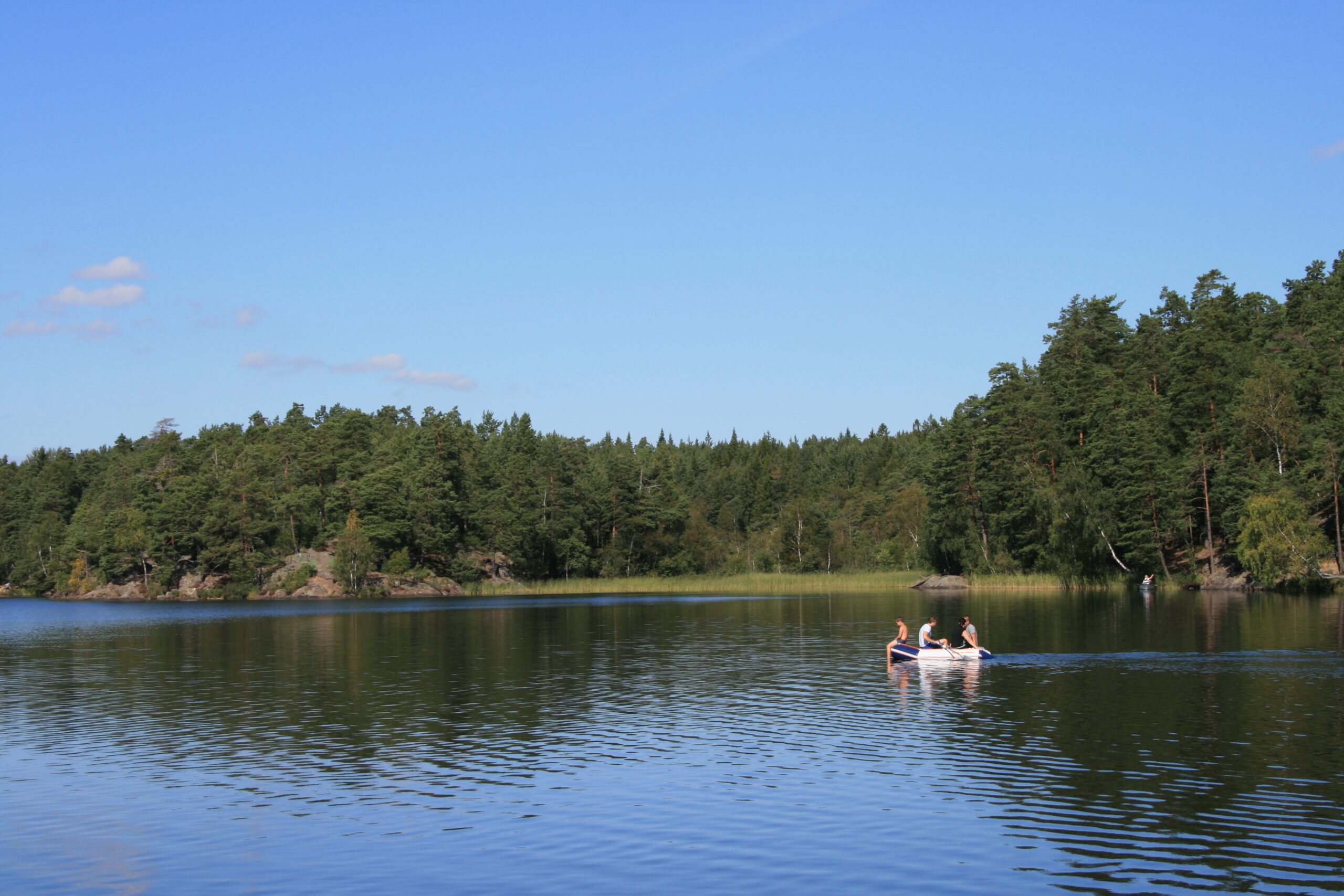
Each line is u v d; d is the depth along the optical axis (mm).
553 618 76375
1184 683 35062
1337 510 84875
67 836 19172
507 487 155500
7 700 35688
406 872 16938
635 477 171250
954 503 124562
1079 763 23453
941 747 25438
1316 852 17203
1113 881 15984
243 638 61656
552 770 23734
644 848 17938
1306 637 49438
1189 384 106625
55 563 160125
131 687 38594
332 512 144625
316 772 23891
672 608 87938
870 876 16359
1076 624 59844
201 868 17281
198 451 176000
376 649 52781
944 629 58719
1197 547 105375
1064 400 122000
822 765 23828
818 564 166750
